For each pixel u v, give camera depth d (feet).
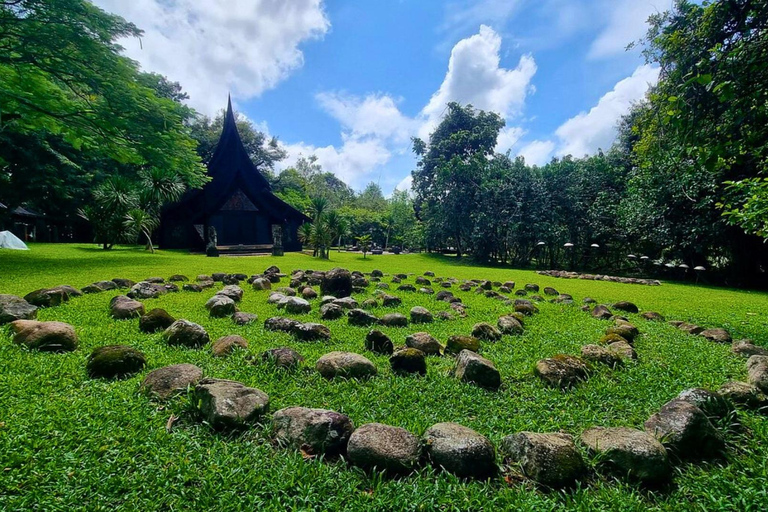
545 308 17.01
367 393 7.36
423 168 78.13
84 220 66.28
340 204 144.25
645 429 6.00
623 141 51.78
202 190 62.64
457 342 10.12
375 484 4.73
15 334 8.95
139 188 55.42
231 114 66.74
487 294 20.24
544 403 7.23
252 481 4.70
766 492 4.58
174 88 85.25
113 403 6.36
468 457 4.99
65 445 5.15
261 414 6.10
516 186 52.75
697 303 20.39
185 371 7.21
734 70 9.76
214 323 11.96
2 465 4.61
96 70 31.04
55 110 30.99
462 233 59.67
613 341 10.89
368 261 48.21
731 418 6.25
